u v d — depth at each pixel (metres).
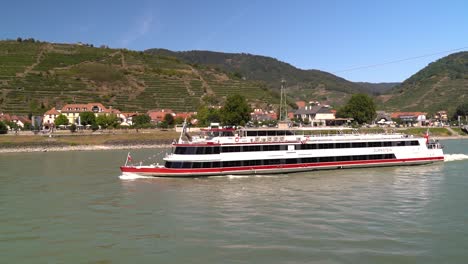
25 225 30.48
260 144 54.00
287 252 24.34
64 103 189.88
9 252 25.03
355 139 59.19
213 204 36.62
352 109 149.50
